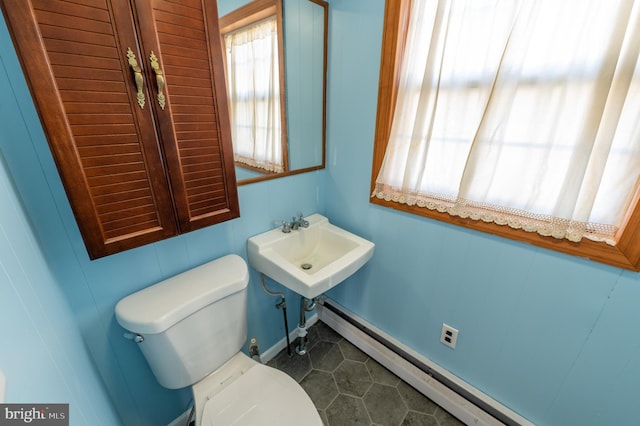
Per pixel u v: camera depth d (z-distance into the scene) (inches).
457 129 41.3
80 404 23.5
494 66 35.7
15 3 19.2
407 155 47.2
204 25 29.1
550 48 31.4
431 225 48.6
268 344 63.8
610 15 27.5
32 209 27.8
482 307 46.3
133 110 26.2
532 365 43.1
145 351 35.2
